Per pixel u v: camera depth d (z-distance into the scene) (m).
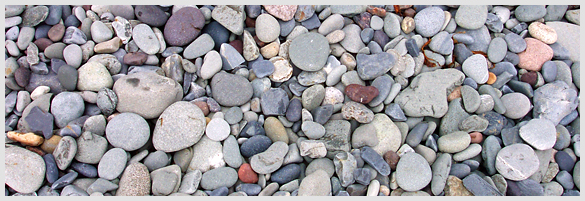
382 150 2.18
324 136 2.22
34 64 2.20
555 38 2.59
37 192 1.92
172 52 2.33
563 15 2.75
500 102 2.33
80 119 2.08
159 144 2.06
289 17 2.44
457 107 2.31
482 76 2.41
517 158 2.09
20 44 2.26
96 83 2.16
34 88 2.20
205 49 2.33
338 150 2.17
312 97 2.26
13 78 2.20
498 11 2.71
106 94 2.08
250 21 2.50
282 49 2.44
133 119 2.06
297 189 2.04
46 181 1.96
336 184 2.07
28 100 2.16
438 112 2.28
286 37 2.52
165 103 2.14
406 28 2.54
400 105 2.33
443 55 2.56
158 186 1.94
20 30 2.30
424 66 2.52
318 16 2.56
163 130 2.06
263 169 2.03
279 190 2.05
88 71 2.17
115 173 1.96
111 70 2.27
